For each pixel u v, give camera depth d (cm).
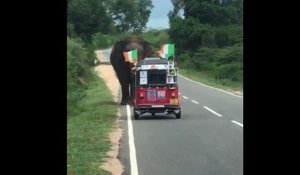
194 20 6850
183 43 6775
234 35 6475
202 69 6144
